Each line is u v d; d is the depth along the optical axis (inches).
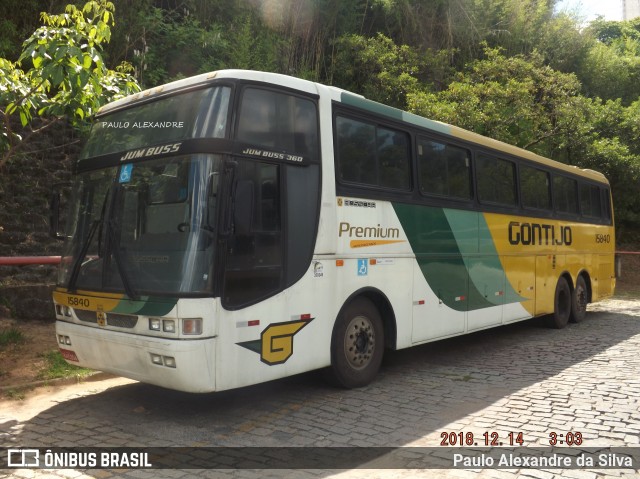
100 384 259.9
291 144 227.5
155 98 224.7
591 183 528.1
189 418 216.7
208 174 197.5
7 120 275.9
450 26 740.7
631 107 810.8
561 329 449.4
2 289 327.0
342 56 671.1
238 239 203.5
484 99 626.8
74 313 226.5
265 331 210.1
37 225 424.5
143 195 210.5
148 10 555.8
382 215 269.3
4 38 437.1
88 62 249.0
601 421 213.9
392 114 281.6
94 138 244.4
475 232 340.8
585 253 501.4
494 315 358.6
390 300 273.0
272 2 631.8
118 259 209.9
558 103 679.7
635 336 410.9
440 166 316.2
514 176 393.1
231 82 207.9
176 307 188.5
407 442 193.2
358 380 258.4
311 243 231.5
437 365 313.9
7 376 252.7
